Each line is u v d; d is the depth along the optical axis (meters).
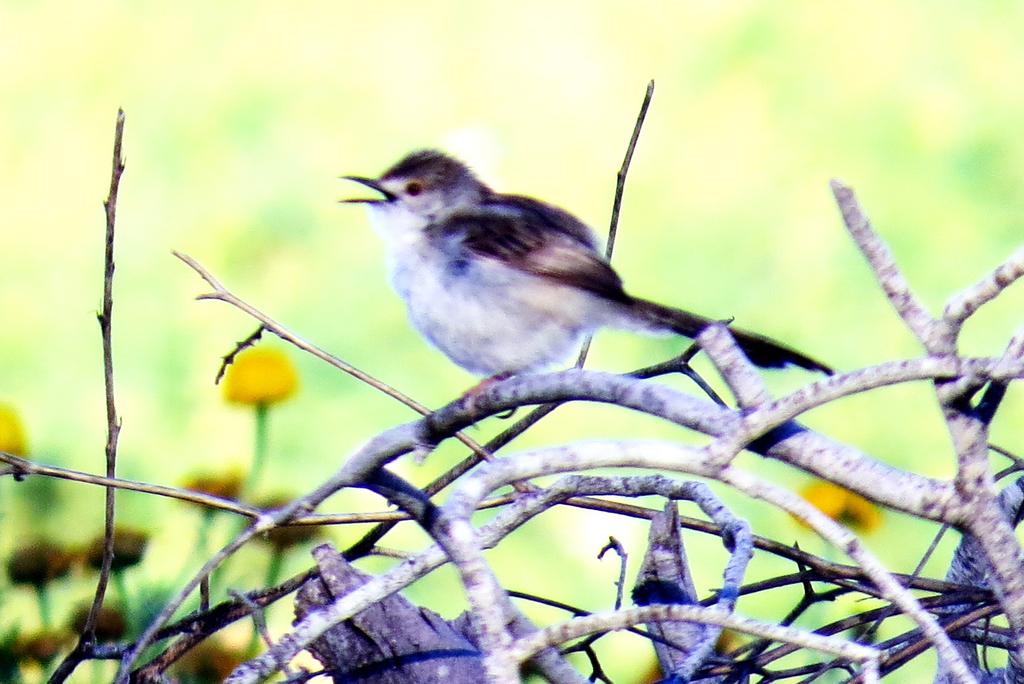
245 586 8.45
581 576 9.89
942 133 16.36
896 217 15.02
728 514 5.23
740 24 18.98
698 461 4.06
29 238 15.56
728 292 14.05
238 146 17.12
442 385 12.58
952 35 18.19
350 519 5.79
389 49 19.23
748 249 14.75
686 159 16.56
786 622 5.35
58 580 7.86
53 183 16.52
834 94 17.48
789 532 9.78
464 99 17.97
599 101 17.75
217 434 11.96
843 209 4.24
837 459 4.28
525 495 5.64
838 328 13.32
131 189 16.31
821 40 18.58
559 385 4.51
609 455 4.07
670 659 5.64
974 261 14.18
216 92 18.23
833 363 12.85
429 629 5.13
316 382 12.59
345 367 6.04
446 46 19.17
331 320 13.72
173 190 16.23
